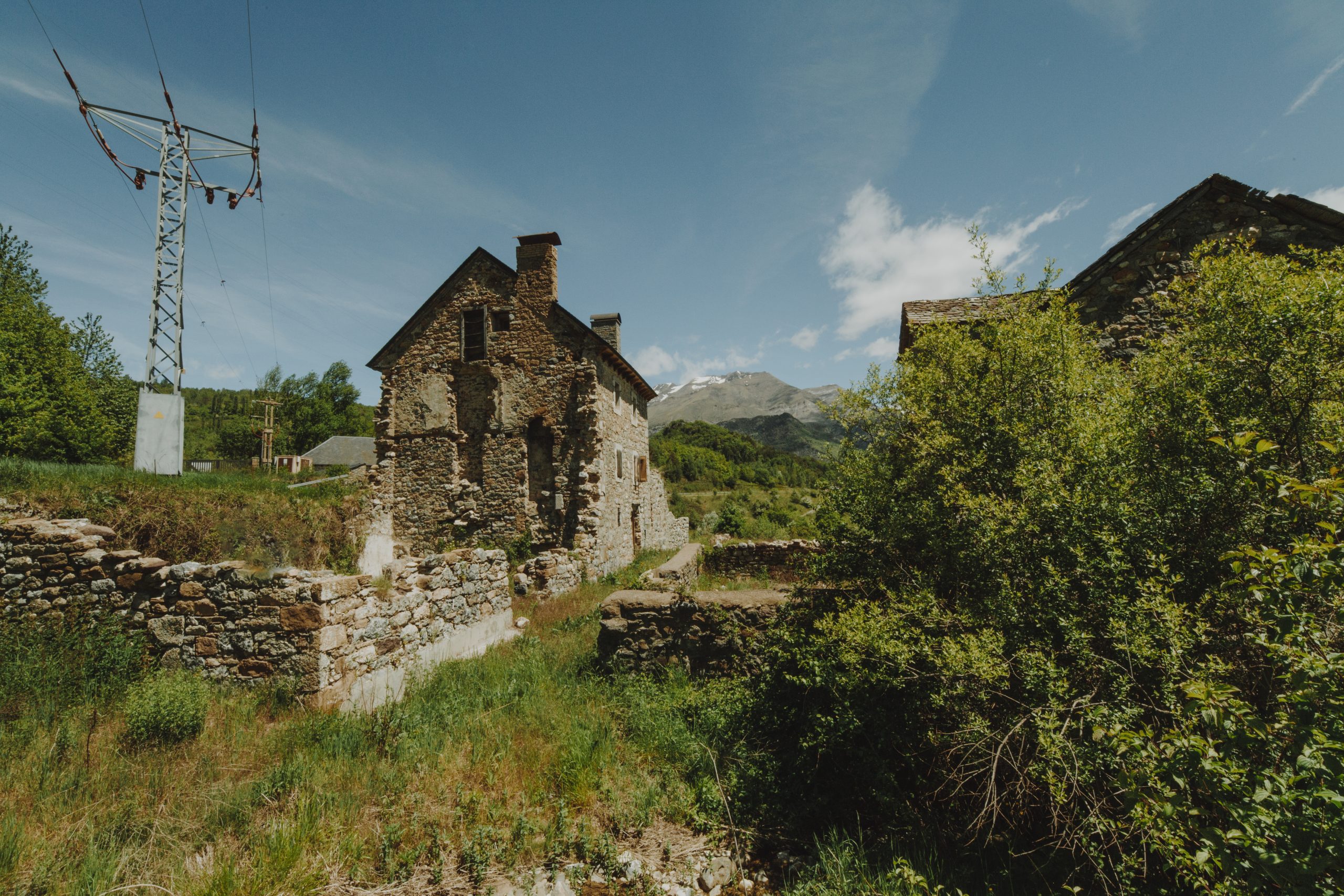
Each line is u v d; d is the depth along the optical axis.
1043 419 4.50
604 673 6.37
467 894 3.42
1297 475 3.49
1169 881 3.17
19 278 22.72
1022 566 3.91
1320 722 2.24
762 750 4.91
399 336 17.27
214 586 5.71
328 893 3.31
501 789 4.33
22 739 4.48
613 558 16.88
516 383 16.44
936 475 4.79
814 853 4.07
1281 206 7.09
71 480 9.56
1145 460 3.98
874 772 4.32
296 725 4.96
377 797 4.18
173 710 4.65
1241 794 2.41
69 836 3.48
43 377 20.05
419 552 16.25
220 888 3.10
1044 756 3.37
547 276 16.55
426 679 6.55
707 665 6.05
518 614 10.45
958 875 3.65
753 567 13.28
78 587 5.97
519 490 16.06
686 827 4.23
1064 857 3.56
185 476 12.80
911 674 4.00
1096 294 7.67
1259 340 3.74
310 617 5.42
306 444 49.66
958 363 4.96
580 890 3.55
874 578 5.14
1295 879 2.06
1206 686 2.52
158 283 13.80
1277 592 2.40
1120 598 3.41
